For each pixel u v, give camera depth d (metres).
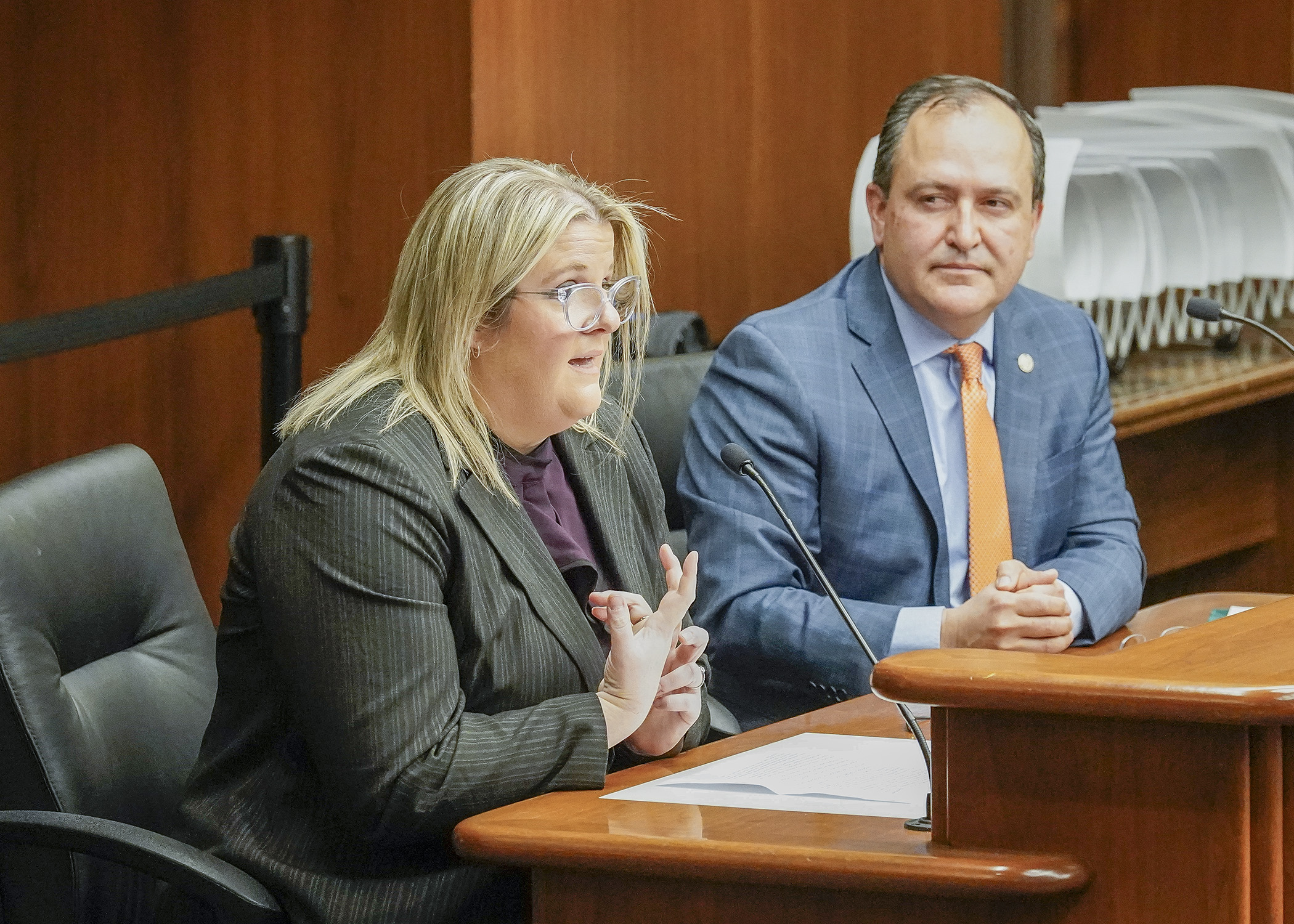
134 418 13.58
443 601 5.72
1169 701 3.96
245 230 12.64
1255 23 16.97
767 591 7.81
